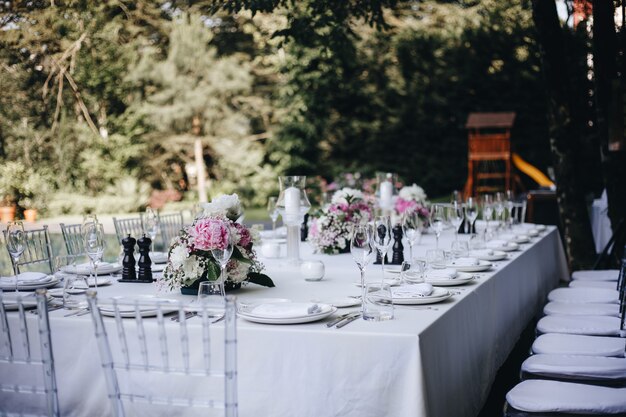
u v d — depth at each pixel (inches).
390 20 679.1
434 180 702.5
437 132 703.7
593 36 232.2
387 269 141.7
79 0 558.3
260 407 89.4
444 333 96.3
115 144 637.3
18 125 571.2
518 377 166.9
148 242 130.8
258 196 698.8
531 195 369.4
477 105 687.7
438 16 689.0
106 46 597.9
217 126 688.4
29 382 98.7
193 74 671.8
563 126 260.5
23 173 561.6
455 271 125.4
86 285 119.8
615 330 129.5
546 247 211.6
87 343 95.4
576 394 94.6
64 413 97.0
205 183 714.8
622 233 233.6
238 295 114.3
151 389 93.0
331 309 96.3
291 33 288.4
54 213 582.6
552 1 253.9
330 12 294.7
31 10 537.0
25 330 84.7
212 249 105.9
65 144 597.6
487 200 188.9
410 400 84.4
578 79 356.2
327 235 169.9
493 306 130.8
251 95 723.4
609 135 231.3
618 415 90.2
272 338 88.8
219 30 714.8
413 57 690.8
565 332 131.0
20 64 553.0
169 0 642.8
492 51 676.7
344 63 669.9
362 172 684.7
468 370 109.1
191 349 91.4
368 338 85.8
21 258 149.3
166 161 711.1
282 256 165.2
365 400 86.0
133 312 95.2
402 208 206.1
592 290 159.8
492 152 557.6
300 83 667.4
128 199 621.3
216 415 90.9
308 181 654.5
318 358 87.4
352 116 712.4
